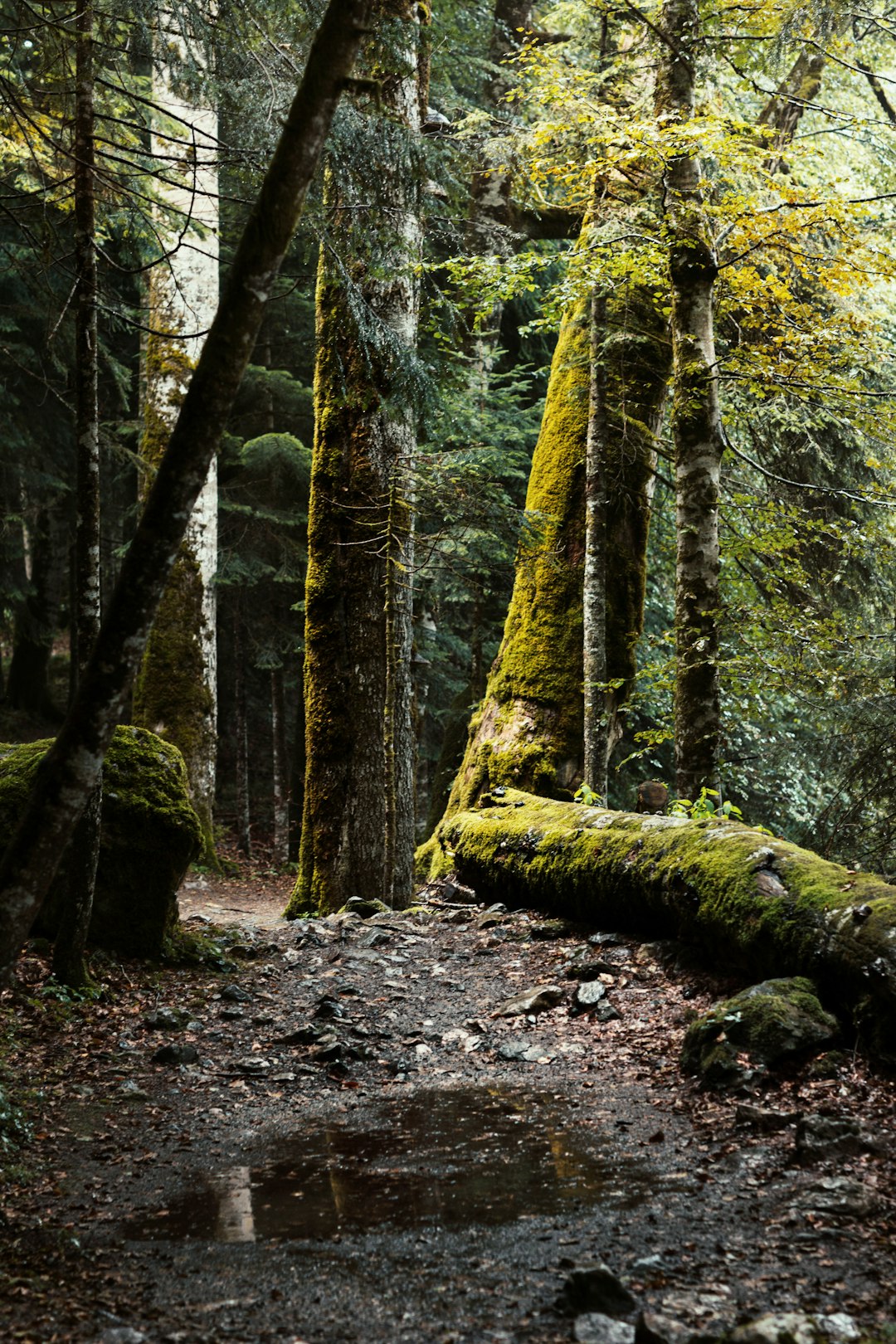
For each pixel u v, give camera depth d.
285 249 4.50
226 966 8.33
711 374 10.59
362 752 11.09
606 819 8.63
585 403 14.01
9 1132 5.14
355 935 9.25
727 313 12.45
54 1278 3.69
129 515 17.67
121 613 4.57
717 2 11.32
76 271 6.95
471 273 11.85
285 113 7.16
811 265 11.52
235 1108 5.63
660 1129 4.91
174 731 16.69
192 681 16.81
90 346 6.86
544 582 13.74
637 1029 6.38
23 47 7.92
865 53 14.44
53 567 24.11
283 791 21.16
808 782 16.31
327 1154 4.91
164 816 8.33
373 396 10.80
